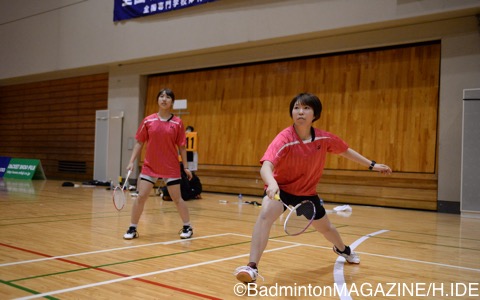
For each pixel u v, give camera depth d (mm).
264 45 10172
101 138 12930
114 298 2326
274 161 2662
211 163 10875
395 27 8586
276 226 5320
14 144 16406
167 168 4305
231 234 4656
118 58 12219
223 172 10742
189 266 3141
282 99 10000
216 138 10891
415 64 8508
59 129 15016
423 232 5262
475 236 5039
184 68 11516
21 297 2291
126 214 6059
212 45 10469
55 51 13695
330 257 3594
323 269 3164
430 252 3980
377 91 8836
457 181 7852
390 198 8555
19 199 7625
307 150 2822
